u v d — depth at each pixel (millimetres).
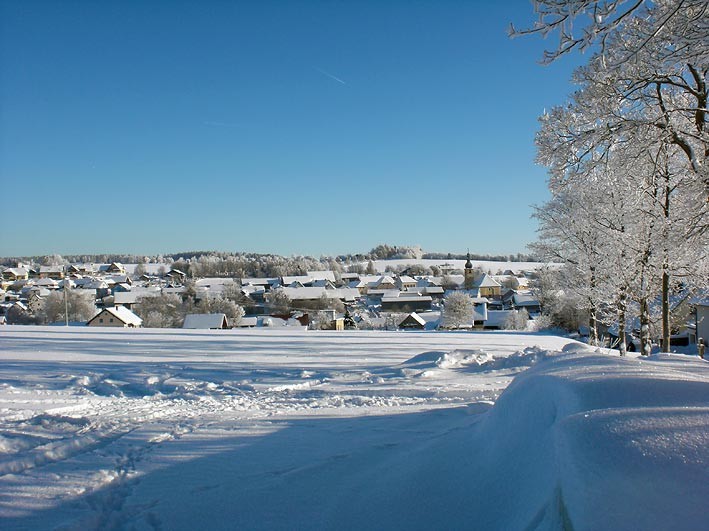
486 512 3172
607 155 12945
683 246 13570
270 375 12117
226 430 6375
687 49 8172
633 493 2342
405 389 9594
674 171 16812
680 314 27500
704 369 5254
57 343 19516
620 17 5953
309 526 3520
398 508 3578
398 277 120625
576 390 3477
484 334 28016
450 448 4359
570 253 24312
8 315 63812
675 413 2908
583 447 2705
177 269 141875
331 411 7586
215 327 51281
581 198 20656
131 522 3715
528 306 75938
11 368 12984
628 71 11164
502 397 4535
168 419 7281
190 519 3721
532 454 3246
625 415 2920
